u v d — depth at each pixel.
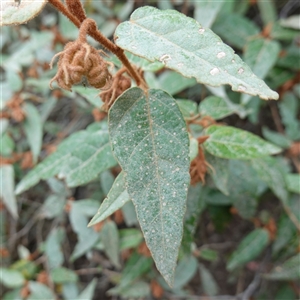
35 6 0.19
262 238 0.43
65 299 0.50
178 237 0.19
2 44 0.52
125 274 0.40
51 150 0.48
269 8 0.46
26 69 0.53
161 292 0.45
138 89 0.20
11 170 0.40
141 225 0.19
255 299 0.56
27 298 0.45
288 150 0.46
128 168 0.20
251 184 0.36
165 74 0.38
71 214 0.42
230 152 0.26
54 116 0.60
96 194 0.49
